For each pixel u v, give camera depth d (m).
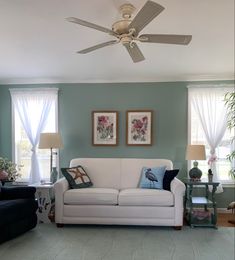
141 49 3.78
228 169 4.90
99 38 3.40
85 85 5.18
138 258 2.98
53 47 3.69
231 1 2.59
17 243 3.39
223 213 4.80
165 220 3.86
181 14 2.81
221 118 4.82
